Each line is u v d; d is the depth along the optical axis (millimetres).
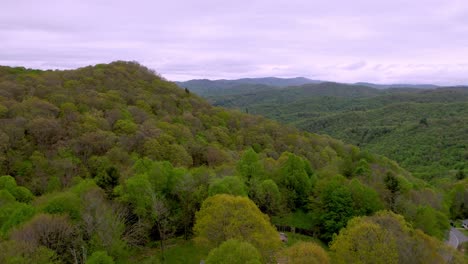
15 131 62812
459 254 35969
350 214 51312
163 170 45531
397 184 59312
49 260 28516
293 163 60438
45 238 30625
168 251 41906
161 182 44281
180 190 44438
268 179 56719
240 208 34250
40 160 59656
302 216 57438
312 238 52406
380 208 53531
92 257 28531
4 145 59156
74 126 69938
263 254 31406
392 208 55969
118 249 34188
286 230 53781
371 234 31641
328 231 51375
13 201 40656
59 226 31812
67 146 64500
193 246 43188
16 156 60188
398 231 34969
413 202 58562
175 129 81062
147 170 48125
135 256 40188
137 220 41531
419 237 35031
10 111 68625
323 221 52719
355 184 54500
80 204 35906
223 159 75250
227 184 44531
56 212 34594
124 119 79188
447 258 34562
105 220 34281
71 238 32562
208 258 27422
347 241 31953
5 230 33094
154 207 39438
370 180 63312
